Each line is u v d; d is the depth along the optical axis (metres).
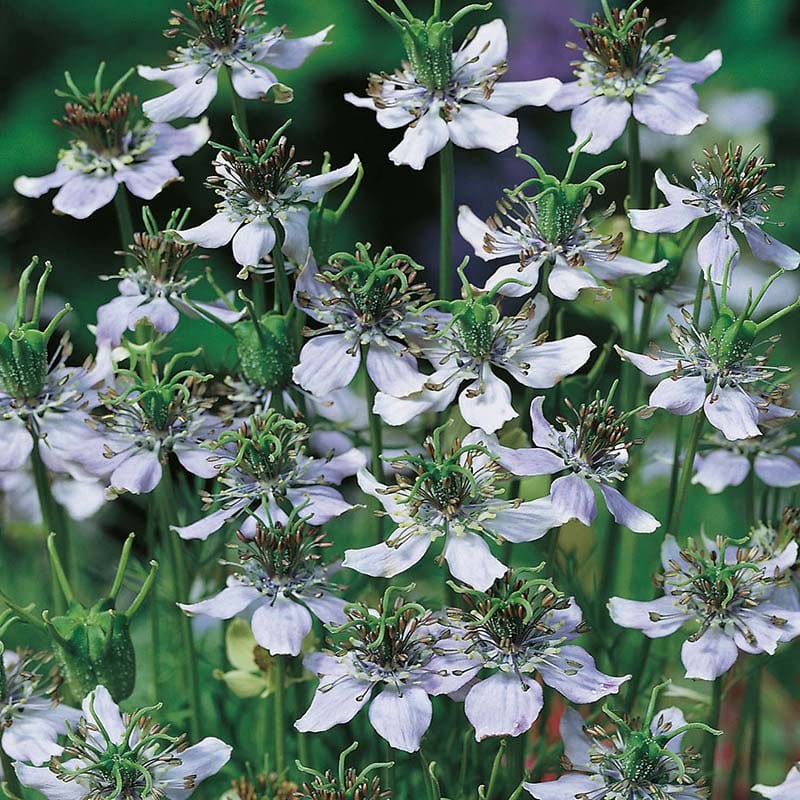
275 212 0.80
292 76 1.32
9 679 0.80
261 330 0.81
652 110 0.82
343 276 0.80
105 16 1.34
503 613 0.78
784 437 0.84
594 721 0.84
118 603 0.95
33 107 1.31
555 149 1.36
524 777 0.80
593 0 1.36
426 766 0.80
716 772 0.89
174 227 0.84
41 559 0.93
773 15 1.34
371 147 1.38
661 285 0.83
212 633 0.92
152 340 0.83
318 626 0.83
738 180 0.80
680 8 1.41
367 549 0.78
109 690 0.80
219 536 0.86
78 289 1.29
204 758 0.78
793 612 0.80
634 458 0.87
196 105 0.82
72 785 0.78
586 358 0.79
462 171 1.38
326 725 0.78
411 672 0.78
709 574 0.79
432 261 1.36
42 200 1.29
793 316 1.06
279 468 0.80
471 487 0.78
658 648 0.87
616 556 0.88
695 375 0.80
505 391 0.79
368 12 1.36
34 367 0.81
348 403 0.87
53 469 0.82
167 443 0.81
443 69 0.81
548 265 0.80
